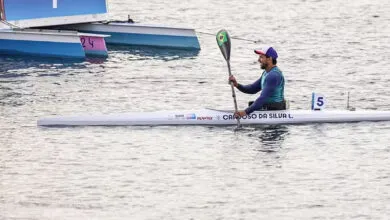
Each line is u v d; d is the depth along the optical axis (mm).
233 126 81562
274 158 74062
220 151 75688
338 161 73562
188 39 118000
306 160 73750
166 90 95750
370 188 68250
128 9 142250
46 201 65688
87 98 92188
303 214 63781
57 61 110375
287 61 109375
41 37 112812
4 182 69000
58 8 118875
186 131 80312
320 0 151375
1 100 90938
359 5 146500
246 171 71375
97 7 121250
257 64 108875
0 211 63875
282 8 144250
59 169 71688
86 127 81188
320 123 82000
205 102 91125
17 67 106688
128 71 104938
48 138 78625
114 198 66250
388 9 143125
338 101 91188
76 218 62906
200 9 143125
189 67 107375
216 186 68562
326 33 126125
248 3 148000
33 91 94875
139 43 119938
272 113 81750
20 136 79188
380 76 101750
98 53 113500
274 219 63000
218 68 106875
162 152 75438
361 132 80000
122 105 89750
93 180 69562
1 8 115812
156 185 68688
